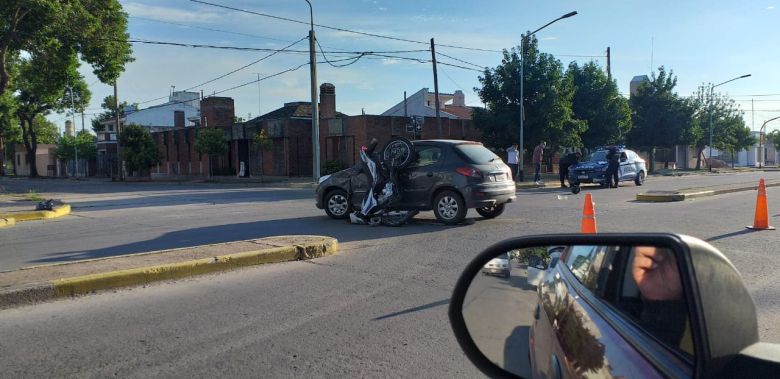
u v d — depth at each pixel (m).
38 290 5.92
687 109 43.50
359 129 34.28
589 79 36.66
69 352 4.56
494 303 2.89
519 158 28.53
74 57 28.09
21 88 51.22
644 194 16.56
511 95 31.50
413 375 4.11
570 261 2.79
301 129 36.88
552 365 2.25
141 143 44.97
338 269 7.43
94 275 6.38
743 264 7.40
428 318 5.38
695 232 10.07
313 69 28.48
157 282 6.74
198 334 4.98
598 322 2.02
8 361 4.37
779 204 14.89
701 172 44.53
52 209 14.70
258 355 4.50
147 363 4.34
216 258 7.29
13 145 79.62
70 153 59.97
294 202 17.47
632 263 1.99
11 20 24.64
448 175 11.08
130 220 13.12
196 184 34.16
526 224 11.31
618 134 36.75
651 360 1.59
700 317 1.43
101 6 26.61
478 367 2.81
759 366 1.43
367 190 11.91
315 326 5.18
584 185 25.00
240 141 40.41
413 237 9.88
